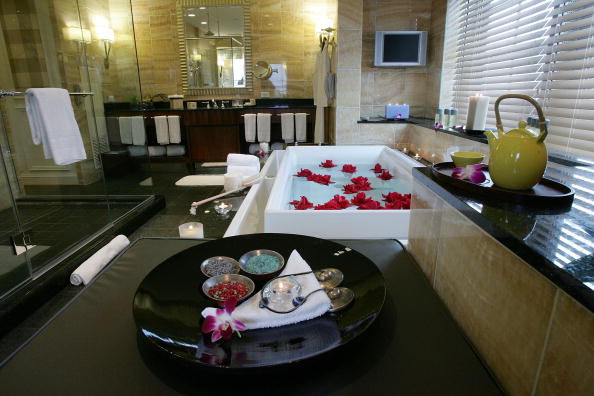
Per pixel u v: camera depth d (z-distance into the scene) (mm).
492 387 499
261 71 4953
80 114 2762
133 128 3104
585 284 352
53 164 2627
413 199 901
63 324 638
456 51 3336
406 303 688
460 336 597
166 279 712
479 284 576
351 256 796
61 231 2303
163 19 4844
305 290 627
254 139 4488
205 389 495
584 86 1773
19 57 2609
